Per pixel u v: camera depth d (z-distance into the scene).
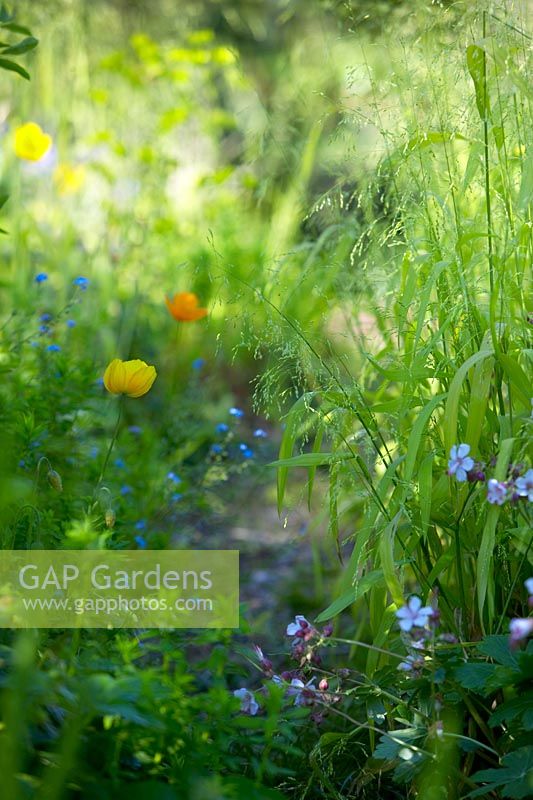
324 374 1.98
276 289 2.19
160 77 3.90
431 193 1.94
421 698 1.80
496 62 1.89
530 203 1.91
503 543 1.85
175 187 4.15
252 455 2.50
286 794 1.88
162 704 1.71
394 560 1.89
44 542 1.88
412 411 2.02
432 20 1.95
